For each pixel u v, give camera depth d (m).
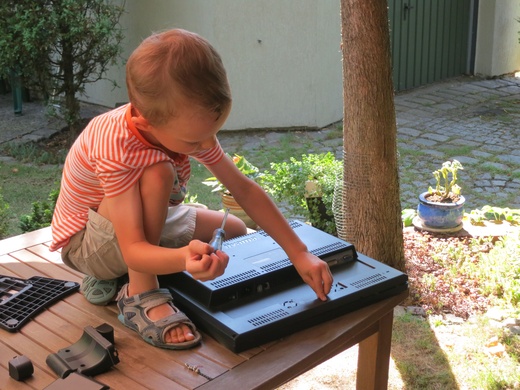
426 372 3.08
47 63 6.52
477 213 4.82
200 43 1.70
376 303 2.14
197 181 5.95
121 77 7.83
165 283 2.13
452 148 6.75
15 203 5.43
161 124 1.70
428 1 8.98
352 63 3.58
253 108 7.38
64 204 2.13
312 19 7.16
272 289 2.11
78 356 1.85
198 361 1.85
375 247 3.82
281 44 7.22
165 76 1.63
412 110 8.06
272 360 1.84
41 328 2.07
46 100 6.76
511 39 9.83
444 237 4.56
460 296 3.78
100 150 1.84
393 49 8.71
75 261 2.17
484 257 4.16
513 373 3.04
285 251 2.12
